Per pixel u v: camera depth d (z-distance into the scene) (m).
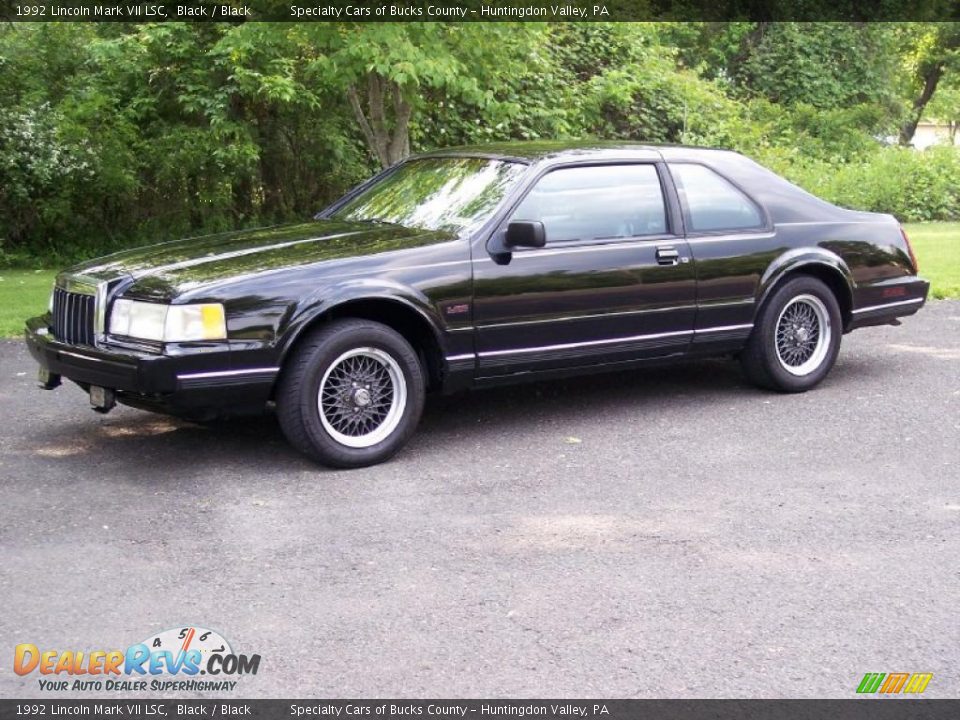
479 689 3.46
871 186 20.25
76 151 14.77
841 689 3.46
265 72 14.52
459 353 5.98
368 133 12.52
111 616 3.97
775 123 23.88
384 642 3.77
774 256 6.99
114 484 5.46
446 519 4.96
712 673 3.56
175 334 5.29
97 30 15.55
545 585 4.23
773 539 4.71
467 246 5.98
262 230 6.55
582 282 6.28
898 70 29.36
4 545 4.64
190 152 15.09
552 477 5.56
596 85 18.94
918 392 7.30
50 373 5.97
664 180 6.73
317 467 5.75
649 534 4.77
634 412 6.85
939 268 12.72
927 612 4.00
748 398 7.18
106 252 15.78
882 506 5.12
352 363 5.71
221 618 3.96
